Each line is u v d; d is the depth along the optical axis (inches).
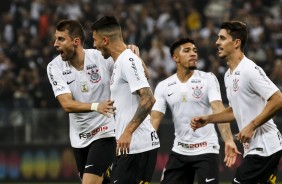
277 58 2031.3
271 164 852.6
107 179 978.1
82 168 984.9
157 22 2190.0
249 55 1999.3
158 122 1030.4
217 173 994.1
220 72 1883.6
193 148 999.0
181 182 1015.6
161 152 1723.7
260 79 826.8
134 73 827.4
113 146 948.6
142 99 818.8
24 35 2170.3
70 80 936.3
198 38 2044.8
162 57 2011.6
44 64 2039.9
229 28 851.4
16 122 1835.6
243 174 856.9
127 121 844.0
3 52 2103.8
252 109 846.5
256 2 2278.5
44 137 1817.2
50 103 1914.4
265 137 848.9
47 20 2229.3
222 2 2390.5
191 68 1009.5
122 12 2261.3
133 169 853.2
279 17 2229.3
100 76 935.7
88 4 2245.3
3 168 1806.1
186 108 1005.8
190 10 2253.9
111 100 859.4
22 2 2313.0
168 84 1022.4
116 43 850.8
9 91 1945.1
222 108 992.9
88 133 947.3
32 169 1797.5
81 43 931.3
